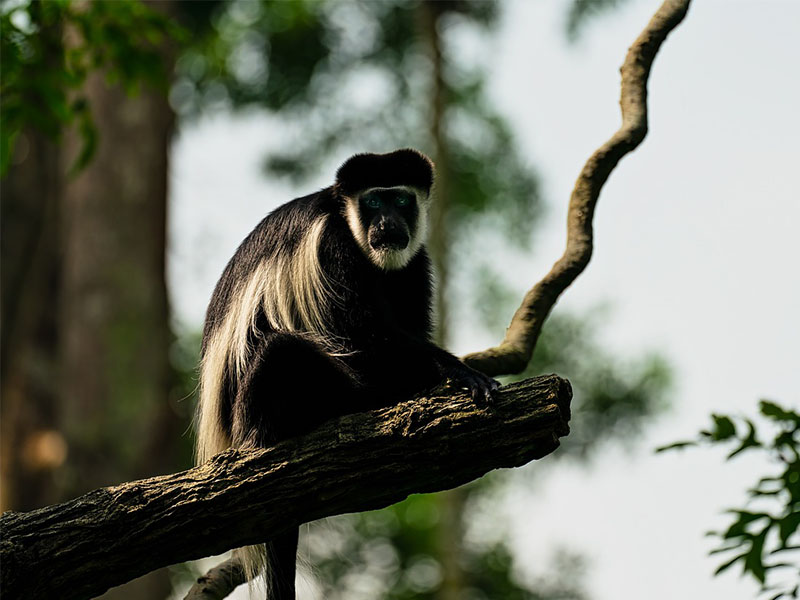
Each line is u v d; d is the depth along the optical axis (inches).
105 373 607.2
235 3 898.1
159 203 646.5
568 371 781.9
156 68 347.3
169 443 627.5
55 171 643.5
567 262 250.1
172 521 183.8
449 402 189.0
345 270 259.3
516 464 188.1
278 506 187.2
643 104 250.1
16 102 322.0
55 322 650.2
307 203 273.3
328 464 187.5
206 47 868.6
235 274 265.3
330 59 895.1
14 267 629.0
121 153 632.4
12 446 613.3
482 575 753.6
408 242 273.9
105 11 334.3
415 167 287.0
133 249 628.1
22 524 180.9
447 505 729.0
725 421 208.4
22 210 633.0
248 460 189.0
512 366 243.1
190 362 776.9
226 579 237.1
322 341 242.1
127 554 182.9
